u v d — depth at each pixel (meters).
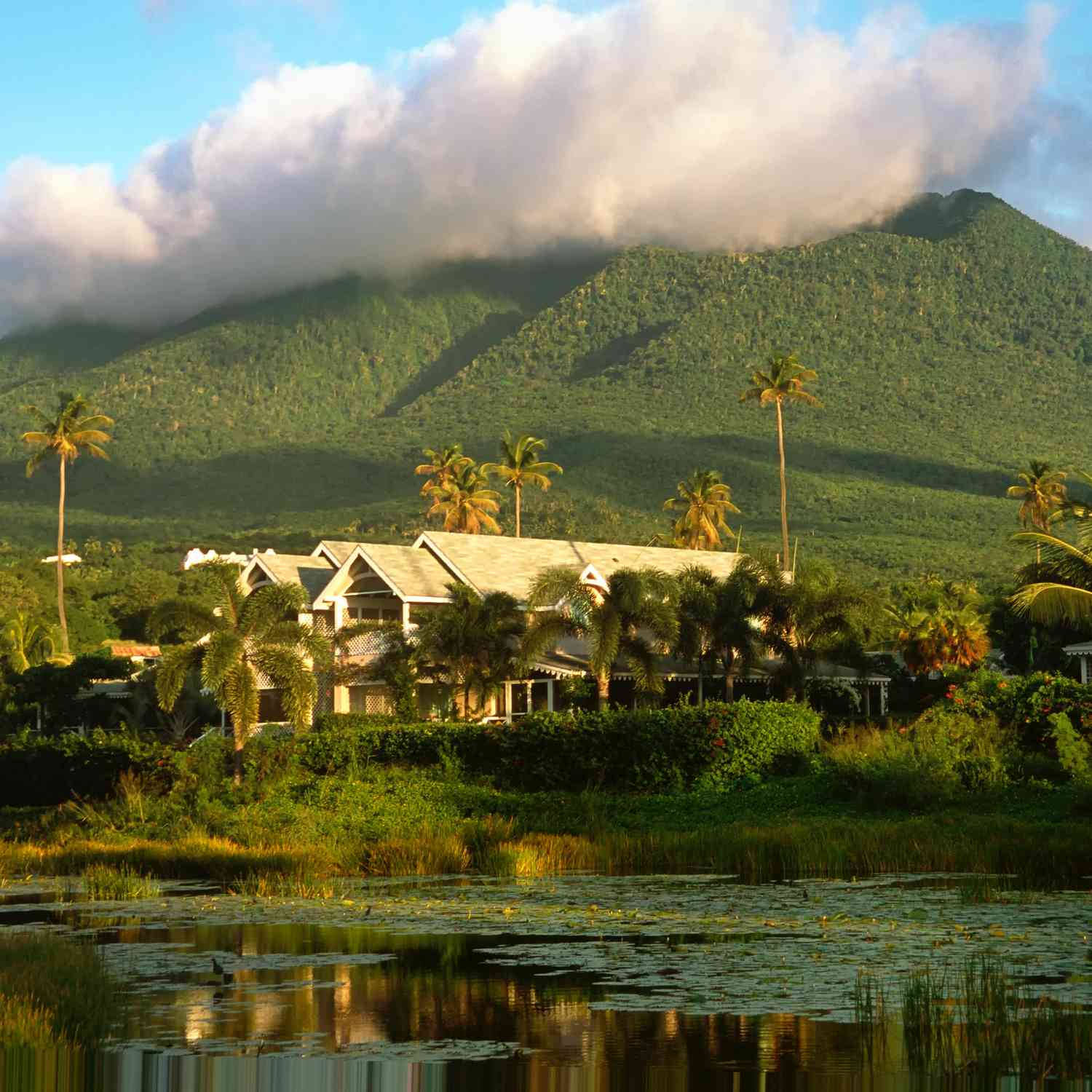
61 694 65.62
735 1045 14.60
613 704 52.22
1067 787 37.75
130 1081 13.73
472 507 111.19
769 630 51.25
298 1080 13.76
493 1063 14.19
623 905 24.55
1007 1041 14.16
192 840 36.62
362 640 57.88
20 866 34.22
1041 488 115.12
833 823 35.06
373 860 32.19
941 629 70.88
